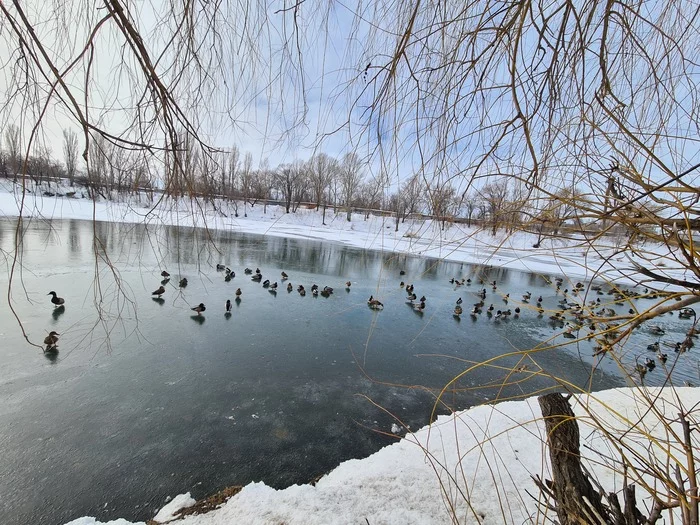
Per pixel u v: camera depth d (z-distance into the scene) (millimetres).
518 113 1360
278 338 10258
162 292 12047
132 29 1119
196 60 1520
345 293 16250
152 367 7977
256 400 7094
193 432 6047
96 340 8836
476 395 7680
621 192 1139
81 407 6469
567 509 1250
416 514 2709
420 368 9047
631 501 1133
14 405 6375
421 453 3703
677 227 880
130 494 4797
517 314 14289
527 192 1362
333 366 8781
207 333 10102
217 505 3004
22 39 1109
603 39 1531
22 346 8320
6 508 4527
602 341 1080
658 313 938
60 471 5098
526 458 3438
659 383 7527
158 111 1397
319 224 35969
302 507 2809
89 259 15195
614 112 1611
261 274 18234
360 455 5777
